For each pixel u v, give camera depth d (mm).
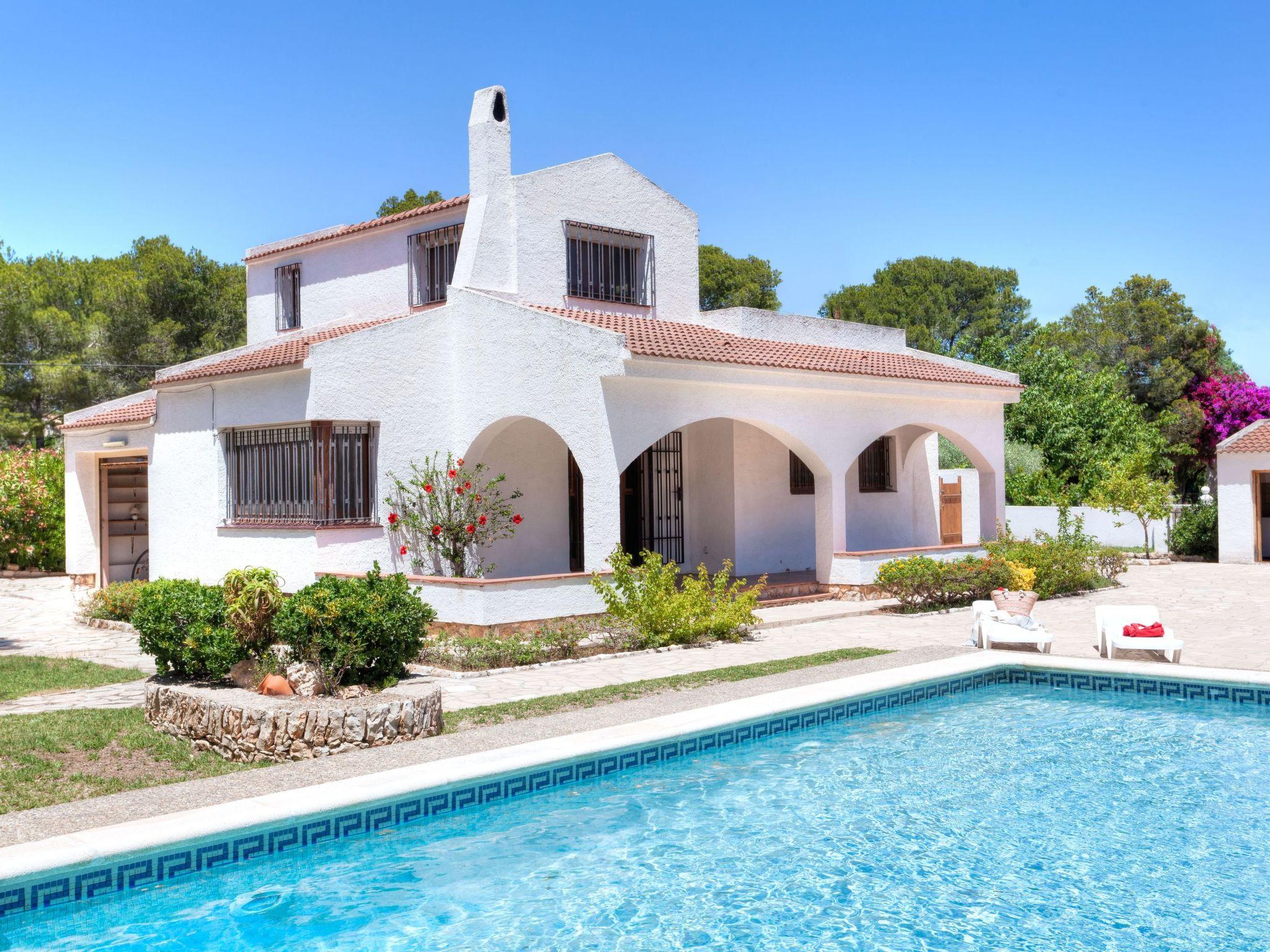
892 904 6207
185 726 8938
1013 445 34875
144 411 20078
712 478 20828
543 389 15516
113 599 16672
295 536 15656
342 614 9359
